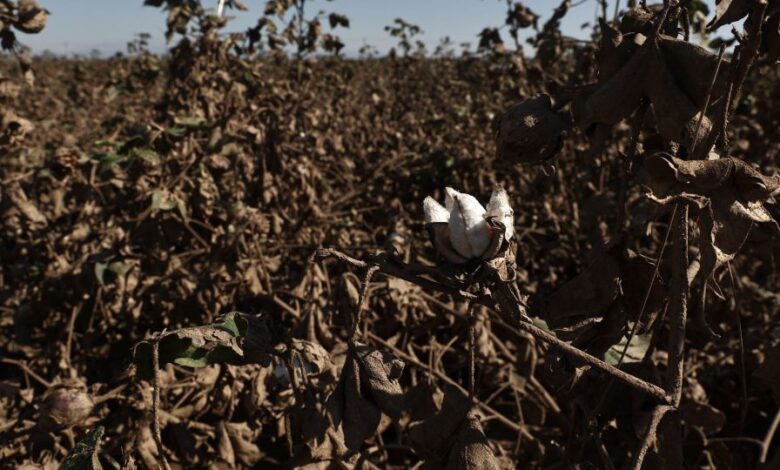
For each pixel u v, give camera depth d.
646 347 1.70
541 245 4.56
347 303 2.19
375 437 2.62
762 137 4.96
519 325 1.03
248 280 3.11
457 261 1.04
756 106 4.72
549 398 2.67
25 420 2.33
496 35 4.68
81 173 3.62
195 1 4.53
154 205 3.06
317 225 4.44
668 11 1.17
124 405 2.29
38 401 2.32
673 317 1.18
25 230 3.83
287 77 5.39
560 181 4.81
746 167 1.03
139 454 2.05
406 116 10.09
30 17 2.33
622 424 1.50
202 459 2.38
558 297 1.39
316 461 1.54
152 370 1.22
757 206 1.07
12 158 4.30
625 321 1.41
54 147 6.41
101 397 2.02
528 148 1.28
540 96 1.30
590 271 1.36
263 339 1.32
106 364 3.28
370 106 11.45
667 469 1.21
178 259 3.48
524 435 2.74
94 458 1.14
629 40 1.21
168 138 3.37
